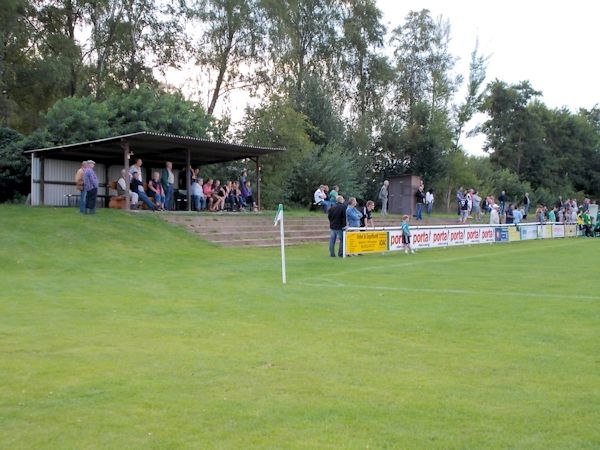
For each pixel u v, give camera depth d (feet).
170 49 132.36
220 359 23.93
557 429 16.62
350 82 170.40
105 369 22.49
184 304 36.70
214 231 79.77
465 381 21.06
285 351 25.22
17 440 15.97
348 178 133.59
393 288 44.06
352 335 28.27
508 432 16.40
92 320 31.68
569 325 30.50
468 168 184.24
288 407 18.37
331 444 15.60
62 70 112.88
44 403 18.78
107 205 94.79
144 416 17.65
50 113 99.71
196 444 15.65
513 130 252.42
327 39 160.76
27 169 96.37
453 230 93.04
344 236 69.62
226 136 124.98
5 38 107.86
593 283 47.24
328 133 144.87
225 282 46.78
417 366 22.99
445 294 41.14
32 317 32.35
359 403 18.75
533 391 19.93
